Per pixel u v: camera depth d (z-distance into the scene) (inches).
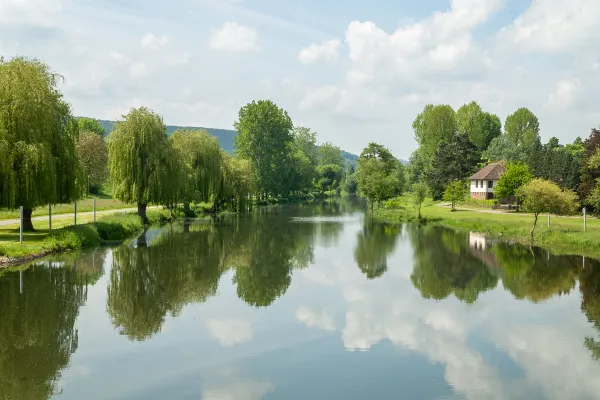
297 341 663.1
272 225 2310.5
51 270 1107.9
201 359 599.2
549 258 1326.3
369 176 3169.3
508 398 495.2
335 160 7859.3
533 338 673.0
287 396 500.1
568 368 570.6
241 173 3100.4
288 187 4788.4
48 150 1327.5
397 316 781.9
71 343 653.9
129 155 1905.8
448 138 4854.8
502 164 3791.8
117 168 1921.8
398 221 2586.1
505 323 741.9
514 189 2940.5
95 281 1018.1
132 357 605.6
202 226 2212.1
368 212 3289.9
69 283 993.5
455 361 593.0
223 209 3149.6
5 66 1338.6
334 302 869.2
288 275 1110.4
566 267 1193.4
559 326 726.5
